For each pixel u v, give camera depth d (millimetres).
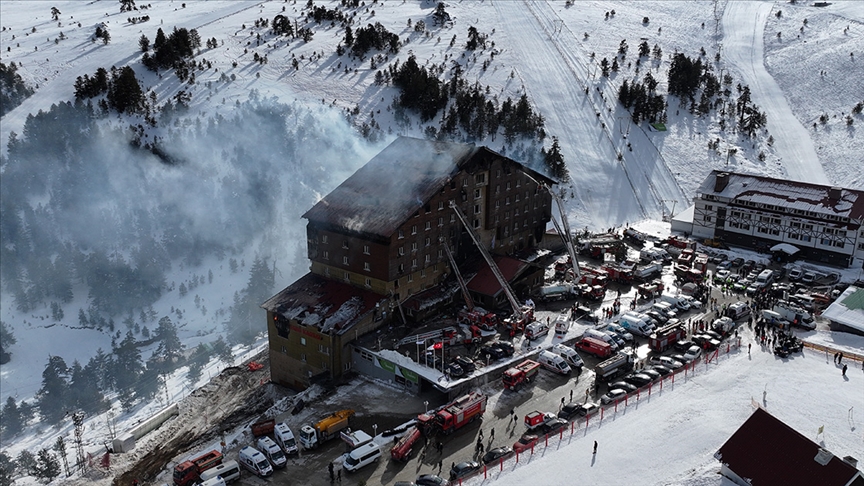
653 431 58969
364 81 185250
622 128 170750
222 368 95938
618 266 97688
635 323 80375
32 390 102875
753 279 95312
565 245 105375
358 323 75125
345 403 68438
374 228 77750
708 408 62281
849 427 58469
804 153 167000
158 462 65250
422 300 81375
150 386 90688
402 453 57156
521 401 66375
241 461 58781
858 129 171500
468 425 62406
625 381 68562
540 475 53500
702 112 181375
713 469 52844
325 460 58594
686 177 154375
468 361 70750
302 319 76250
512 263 88875
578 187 147250
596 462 54938
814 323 80750
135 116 163625
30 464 73062
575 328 81250
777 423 50844
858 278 96812
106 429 81750
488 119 160625
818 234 102375
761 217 107875
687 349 75562
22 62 195500
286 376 81000
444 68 194875
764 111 189250
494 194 91812
